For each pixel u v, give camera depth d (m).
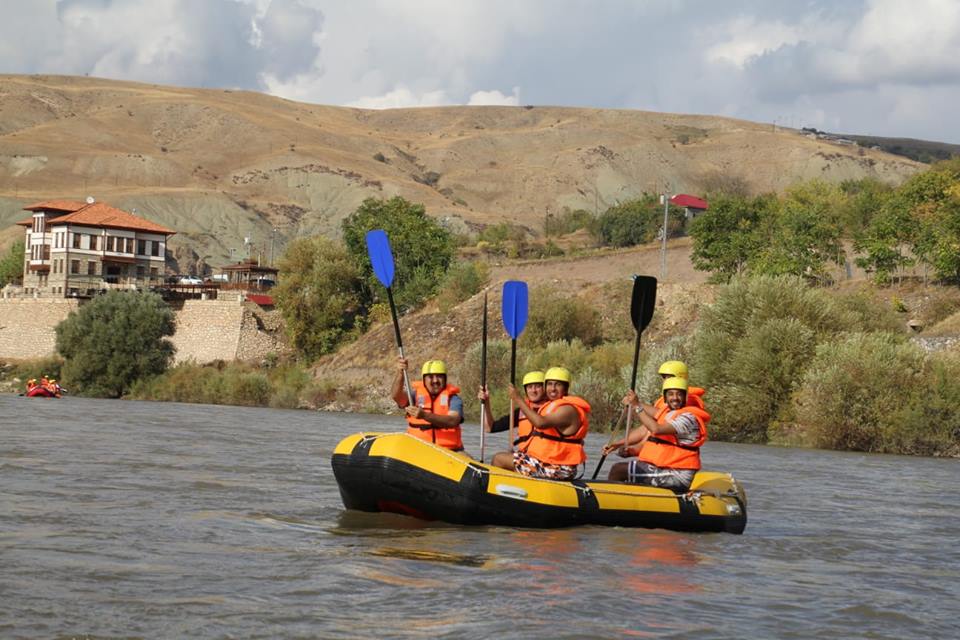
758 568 11.22
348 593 9.20
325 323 68.00
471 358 47.88
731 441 37.16
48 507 13.37
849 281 54.00
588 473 20.95
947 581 11.09
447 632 8.10
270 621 8.25
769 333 36.91
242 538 11.70
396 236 71.88
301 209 197.75
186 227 171.88
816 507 17.14
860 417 34.00
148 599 8.77
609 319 55.00
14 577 9.34
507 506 12.50
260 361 69.25
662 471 13.72
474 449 26.33
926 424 33.22
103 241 86.81
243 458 21.59
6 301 81.12
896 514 16.58
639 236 113.12
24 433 26.17
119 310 65.88
